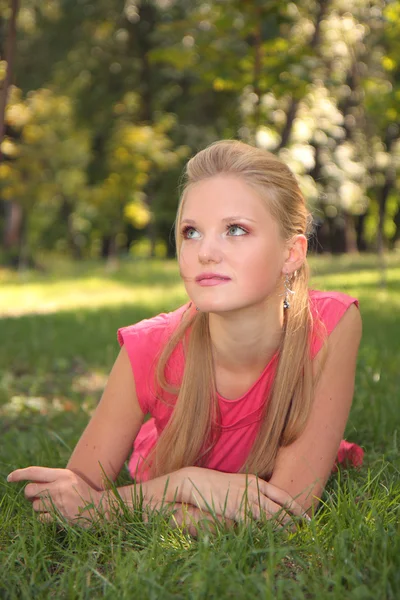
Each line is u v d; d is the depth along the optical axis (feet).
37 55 106.22
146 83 108.17
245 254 9.53
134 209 102.17
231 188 9.57
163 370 10.90
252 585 7.98
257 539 9.17
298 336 10.53
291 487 10.29
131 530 9.88
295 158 69.67
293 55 29.71
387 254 120.88
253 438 11.04
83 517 10.17
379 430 14.87
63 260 129.49
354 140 87.86
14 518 10.55
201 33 30.35
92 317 43.11
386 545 8.36
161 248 162.50
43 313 46.55
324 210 108.58
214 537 9.39
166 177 112.27
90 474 11.03
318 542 8.91
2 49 74.33
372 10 58.80
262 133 53.47
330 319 10.96
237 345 10.41
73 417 18.86
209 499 10.02
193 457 11.00
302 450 10.47
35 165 90.99
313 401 10.67
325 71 63.82
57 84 106.93
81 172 101.91
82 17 104.68
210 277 9.57
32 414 19.77
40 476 10.67
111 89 107.86
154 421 12.01
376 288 54.65
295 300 10.52
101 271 94.48
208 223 9.56
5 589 8.43
